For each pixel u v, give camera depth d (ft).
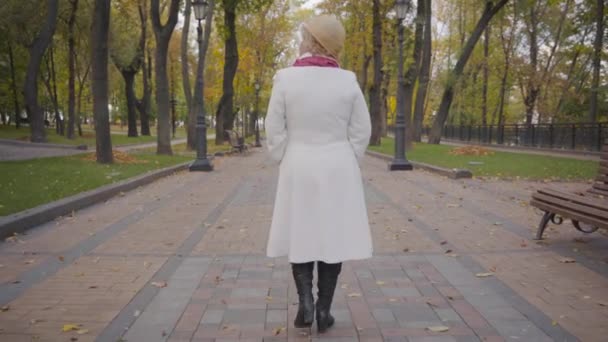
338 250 8.98
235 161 59.52
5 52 101.91
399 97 45.93
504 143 98.12
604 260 14.98
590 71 103.30
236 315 10.76
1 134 94.22
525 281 13.03
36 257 15.24
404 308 11.19
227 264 14.61
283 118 9.23
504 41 107.96
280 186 9.36
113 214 22.76
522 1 86.33
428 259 15.20
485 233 18.78
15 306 11.18
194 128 75.82
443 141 140.36
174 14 56.65
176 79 153.69
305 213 9.05
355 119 9.34
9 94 115.44
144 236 18.24
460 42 131.44
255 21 114.42
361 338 9.61
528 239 17.79
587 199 15.10
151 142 111.65
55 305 11.26
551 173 39.91
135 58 115.55
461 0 110.73
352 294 12.05
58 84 129.49
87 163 43.47
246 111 169.37
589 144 66.69
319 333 9.84
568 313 10.79
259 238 17.98
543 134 81.15
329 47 9.19
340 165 9.13
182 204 25.81
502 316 10.68
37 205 22.02
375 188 32.27
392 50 82.79
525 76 104.73
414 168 48.29
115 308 11.10
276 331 9.85
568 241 17.46
